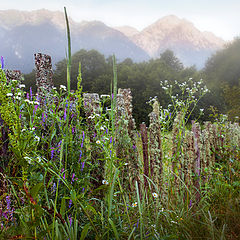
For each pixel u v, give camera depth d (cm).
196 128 319
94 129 250
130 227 188
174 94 2458
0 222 149
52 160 198
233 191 271
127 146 252
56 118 199
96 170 237
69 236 158
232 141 454
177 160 286
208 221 200
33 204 135
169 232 202
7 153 183
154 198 241
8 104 160
